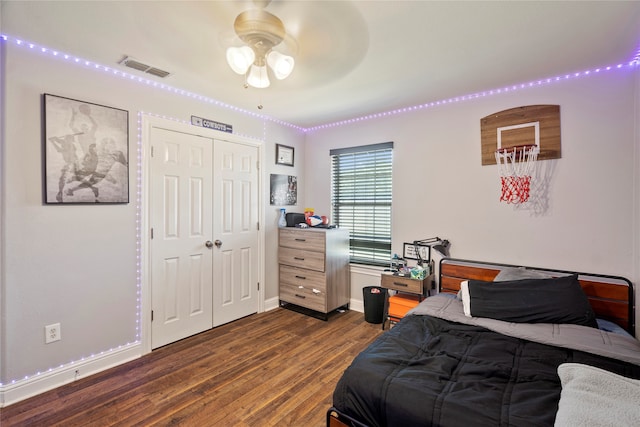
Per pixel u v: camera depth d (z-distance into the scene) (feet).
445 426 3.79
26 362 6.73
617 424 3.04
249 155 11.67
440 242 10.36
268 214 12.46
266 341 9.54
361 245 12.63
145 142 8.64
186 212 9.72
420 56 7.18
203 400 6.63
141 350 8.61
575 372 4.06
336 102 10.44
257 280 12.05
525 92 8.89
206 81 8.71
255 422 5.98
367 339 9.70
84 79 7.47
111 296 8.05
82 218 7.54
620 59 7.38
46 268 7.01
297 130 13.75
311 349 9.02
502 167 9.31
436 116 10.49
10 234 6.53
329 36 6.30
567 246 8.41
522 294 7.20
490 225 9.57
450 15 5.62
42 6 5.36
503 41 6.55
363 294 11.60
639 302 7.39
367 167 12.39
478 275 9.49
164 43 6.63
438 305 7.89
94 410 6.30
